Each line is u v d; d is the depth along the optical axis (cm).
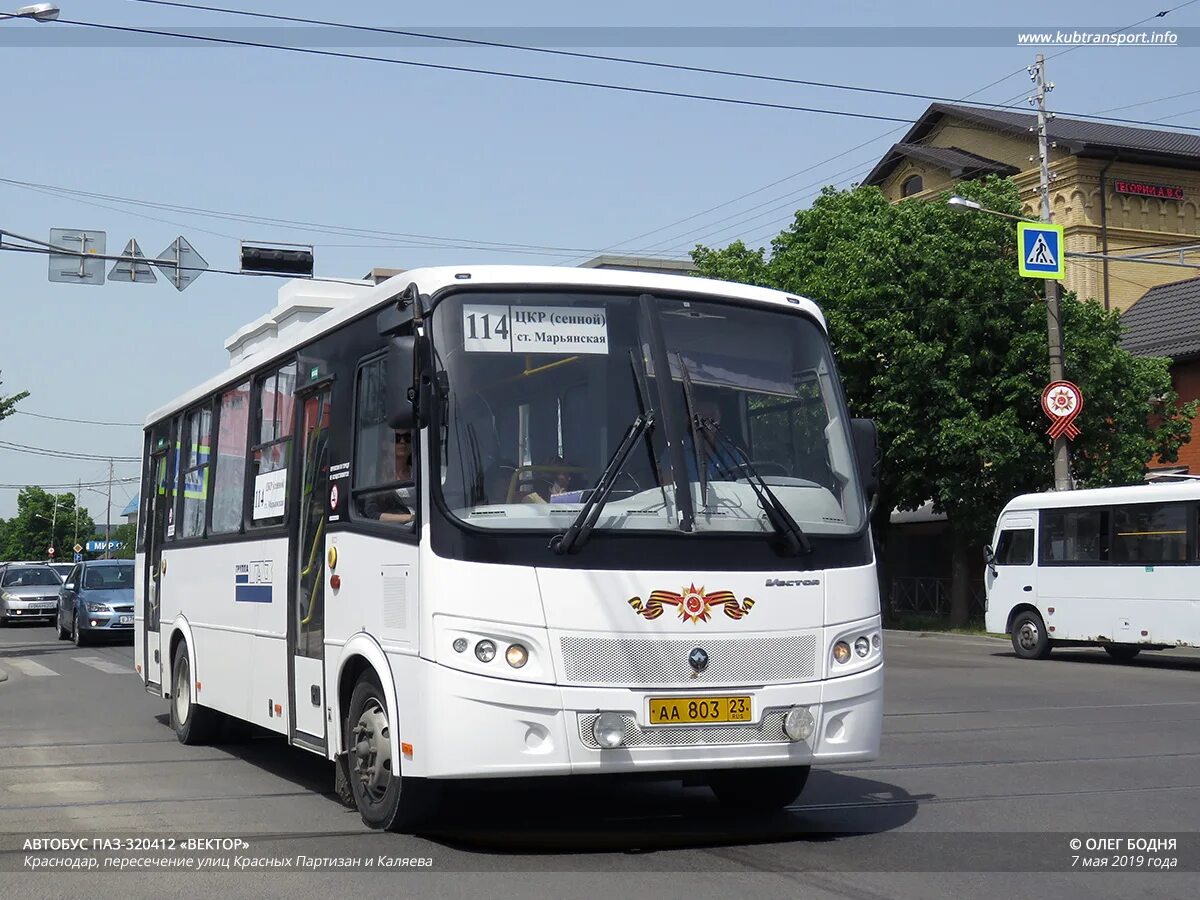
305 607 945
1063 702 1655
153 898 675
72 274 2314
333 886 689
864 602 792
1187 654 2694
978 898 654
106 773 1105
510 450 744
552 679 714
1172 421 3438
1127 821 859
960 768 1095
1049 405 2823
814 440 816
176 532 1338
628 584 729
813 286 3338
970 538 3353
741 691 742
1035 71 2862
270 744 1295
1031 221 2734
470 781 792
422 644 736
